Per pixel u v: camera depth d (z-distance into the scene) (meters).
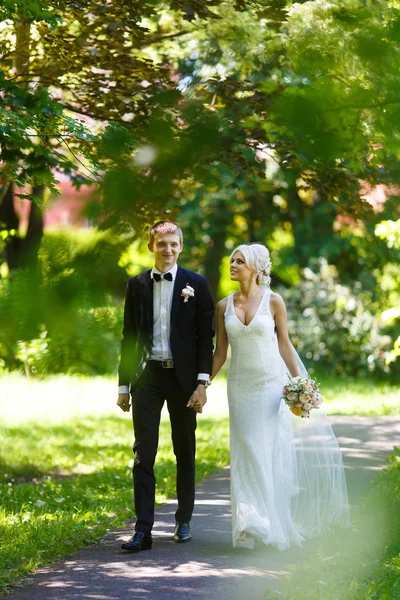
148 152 1.78
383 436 12.73
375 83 2.10
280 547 6.40
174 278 6.57
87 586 5.51
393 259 24.25
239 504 6.41
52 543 6.66
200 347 6.59
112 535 7.16
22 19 6.81
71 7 7.73
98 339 1.57
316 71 2.13
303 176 9.47
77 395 19.58
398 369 23.92
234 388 6.62
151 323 6.51
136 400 6.55
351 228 25.16
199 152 1.82
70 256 1.56
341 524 6.88
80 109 8.88
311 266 25.33
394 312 13.38
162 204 1.77
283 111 2.06
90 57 8.51
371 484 8.93
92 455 13.12
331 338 24.28
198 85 7.81
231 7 8.91
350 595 5.06
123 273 1.59
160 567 5.98
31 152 4.75
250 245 6.73
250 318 6.59
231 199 25.58
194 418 6.68
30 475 11.63
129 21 8.00
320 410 7.04
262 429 6.52
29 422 16.12
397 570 5.70
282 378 6.73
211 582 5.59
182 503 6.80
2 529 7.28
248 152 8.52
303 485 6.91
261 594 5.32
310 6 6.00
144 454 6.51
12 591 5.43
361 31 2.10
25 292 1.53
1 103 6.48
